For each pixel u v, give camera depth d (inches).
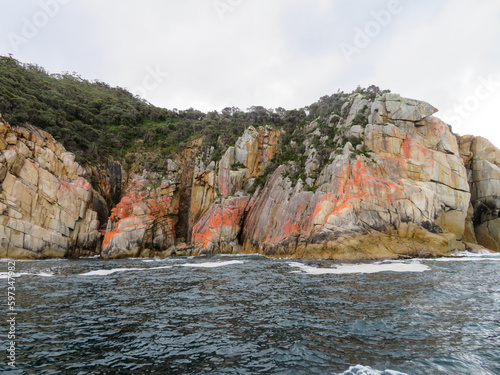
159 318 443.8
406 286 623.5
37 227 1357.0
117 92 3412.9
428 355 306.3
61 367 291.0
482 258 1107.9
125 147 2263.8
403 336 359.3
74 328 401.4
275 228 1482.5
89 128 2162.9
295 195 1469.0
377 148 1451.8
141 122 2731.3
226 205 1756.9
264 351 325.1
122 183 2073.1
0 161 1284.4
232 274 835.4
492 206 1557.6
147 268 995.3
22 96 1846.7
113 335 376.2
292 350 325.1
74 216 1523.1
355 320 420.8
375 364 288.7
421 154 1423.5
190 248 1600.6
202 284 695.7
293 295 571.2
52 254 1401.3
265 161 2004.2
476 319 415.8
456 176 1421.0
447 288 599.2
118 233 1521.9
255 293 596.7
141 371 283.4
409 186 1288.1
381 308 474.0
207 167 2000.5
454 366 282.5
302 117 2375.7
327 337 361.4
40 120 1759.4
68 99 2379.4
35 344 346.9
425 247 1154.0
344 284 655.1
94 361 304.3
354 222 1195.3
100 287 669.3
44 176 1437.0
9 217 1282.0
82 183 1616.6
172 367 291.3
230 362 300.4
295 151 1936.5
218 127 2480.3
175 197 1916.8
